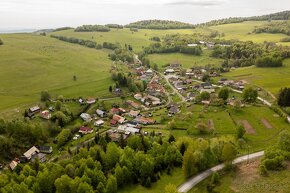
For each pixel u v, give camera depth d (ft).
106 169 507.71
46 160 609.83
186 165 474.08
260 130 654.53
